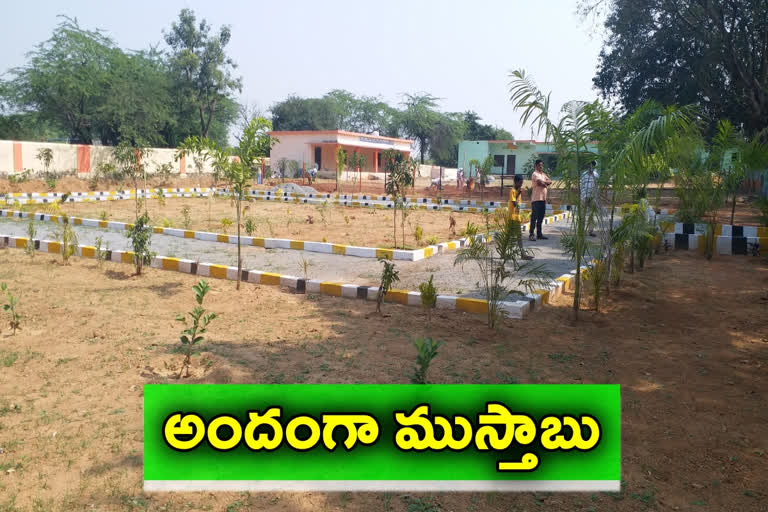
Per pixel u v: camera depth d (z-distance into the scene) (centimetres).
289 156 3903
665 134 614
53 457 350
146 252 898
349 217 1764
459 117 6203
